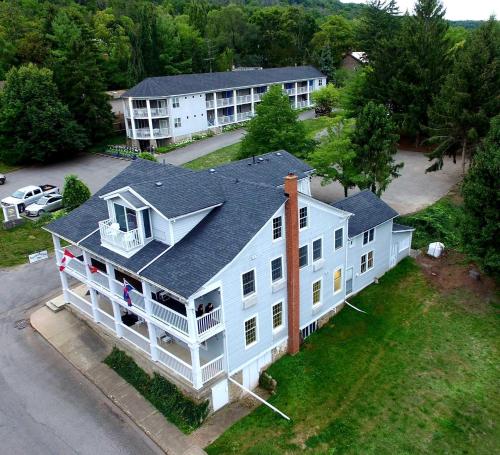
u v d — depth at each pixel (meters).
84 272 25.83
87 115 61.19
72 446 19.45
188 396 20.94
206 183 23.98
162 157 56.81
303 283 24.45
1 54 75.31
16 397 22.17
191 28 95.19
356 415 20.95
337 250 26.47
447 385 22.58
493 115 40.91
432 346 25.17
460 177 45.91
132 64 77.12
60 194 45.88
